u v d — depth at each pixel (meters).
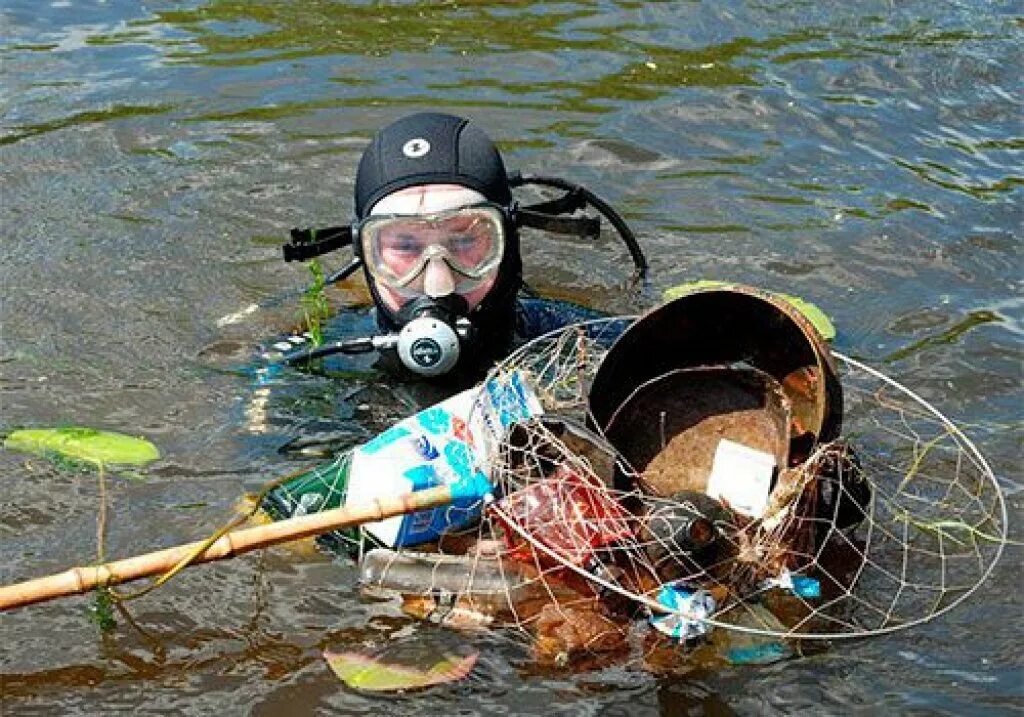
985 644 1.43
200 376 1.92
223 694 1.37
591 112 2.66
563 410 1.64
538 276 2.20
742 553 1.42
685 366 1.56
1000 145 2.57
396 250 1.78
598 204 2.04
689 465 1.53
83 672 1.40
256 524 1.59
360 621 1.45
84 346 1.98
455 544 1.50
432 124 1.86
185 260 2.21
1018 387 1.88
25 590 1.37
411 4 3.14
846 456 1.54
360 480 1.50
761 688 1.36
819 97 2.73
